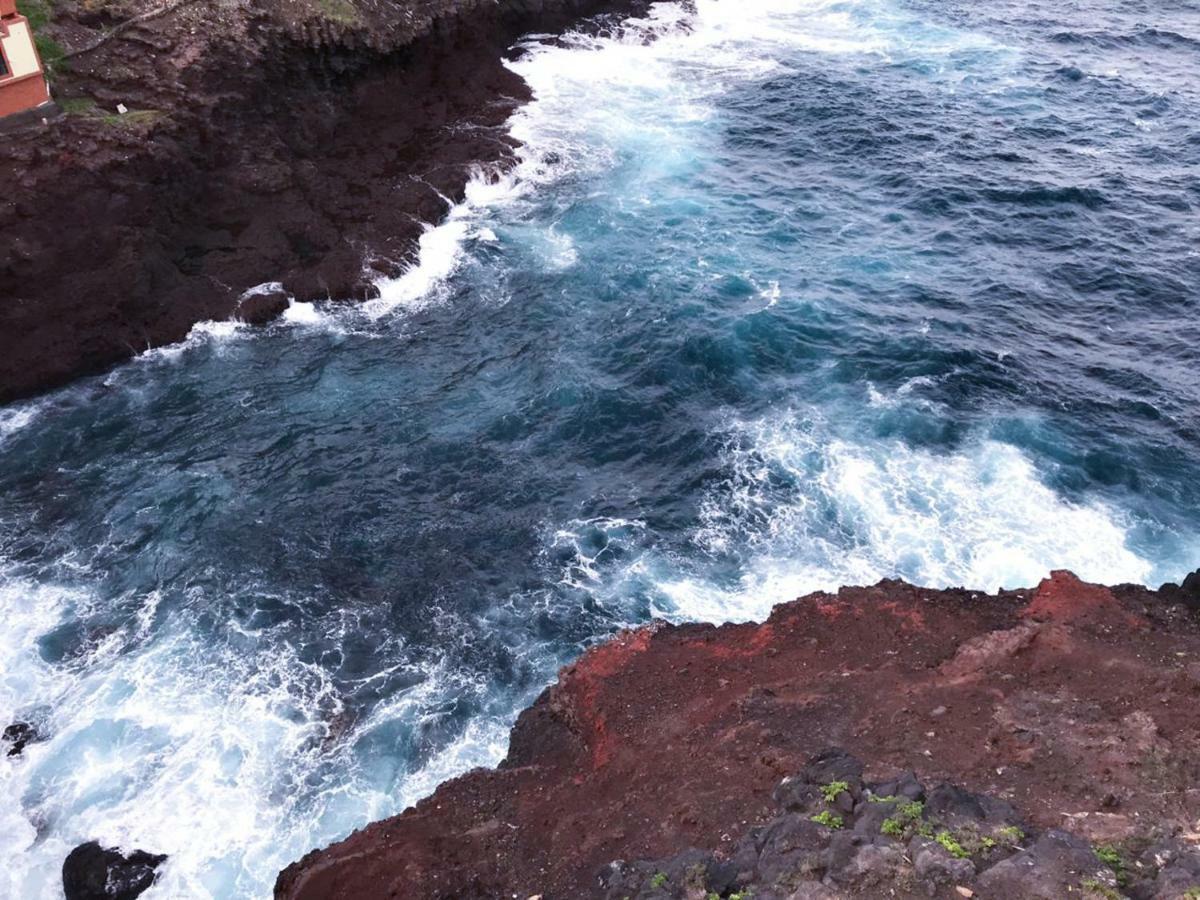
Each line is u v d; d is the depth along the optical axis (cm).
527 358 3400
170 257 3556
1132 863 1430
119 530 2806
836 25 5919
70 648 2497
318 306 3609
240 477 2967
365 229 3841
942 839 1495
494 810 1928
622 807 1836
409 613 2570
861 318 3553
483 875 1766
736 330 3472
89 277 3312
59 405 3216
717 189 4322
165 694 2383
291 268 3675
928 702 1950
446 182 4116
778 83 5184
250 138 3841
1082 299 3688
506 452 3056
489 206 4150
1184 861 1396
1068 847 1444
